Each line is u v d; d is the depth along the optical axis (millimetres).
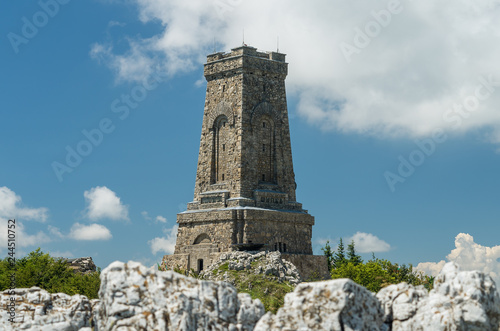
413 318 27609
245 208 138250
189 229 144625
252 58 146875
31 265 125125
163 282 26688
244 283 114750
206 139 148875
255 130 145750
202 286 27000
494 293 26781
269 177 147375
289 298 26750
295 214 145625
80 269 148875
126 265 26859
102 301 26812
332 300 26094
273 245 141125
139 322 25797
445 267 27719
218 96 148375
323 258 145250
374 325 26484
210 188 146250
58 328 30891
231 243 137500
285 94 151125
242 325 27125
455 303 26609
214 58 150000
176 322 25828
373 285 122062
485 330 26156
